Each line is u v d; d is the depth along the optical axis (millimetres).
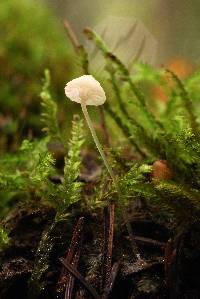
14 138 227
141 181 143
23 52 320
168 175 141
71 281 132
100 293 130
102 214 148
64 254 140
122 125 162
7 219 151
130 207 151
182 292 127
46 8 388
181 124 157
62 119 250
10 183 155
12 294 135
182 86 156
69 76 304
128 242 141
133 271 132
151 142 151
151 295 127
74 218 145
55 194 142
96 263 136
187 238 134
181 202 130
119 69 166
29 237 145
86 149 193
